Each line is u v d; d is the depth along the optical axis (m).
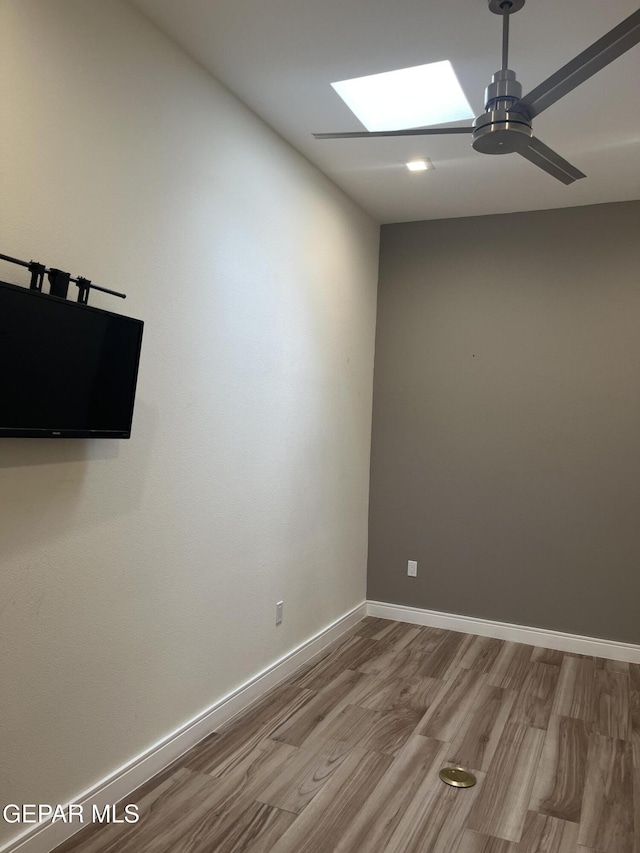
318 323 3.71
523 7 2.15
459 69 2.56
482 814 2.30
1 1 1.78
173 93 2.46
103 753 2.24
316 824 2.21
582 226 4.08
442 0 2.14
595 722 3.03
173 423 2.53
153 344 2.41
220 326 2.80
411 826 2.21
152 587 2.45
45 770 2.01
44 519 1.97
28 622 1.93
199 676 2.75
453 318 4.39
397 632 4.27
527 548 4.17
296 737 2.81
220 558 2.87
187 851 2.05
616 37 1.52
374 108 3.08
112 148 2.18
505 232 4.28
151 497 2.43
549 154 2.09
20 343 1.76
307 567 3.71
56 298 1.85
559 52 2.42
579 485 4.05
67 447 2.05
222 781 2.45
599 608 3.98
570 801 2.39
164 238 2.44
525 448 4.19
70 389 1.94
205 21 2.32
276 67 2.61
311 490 3.71
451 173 3.63
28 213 1.88
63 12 1.97
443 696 3.29
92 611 2.17
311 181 3.57
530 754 2.72
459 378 4.37
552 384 4.13
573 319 4.09
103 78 2.13
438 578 4.40
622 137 3.11
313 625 3.82
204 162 2.65
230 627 2.96
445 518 4.39
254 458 3.11
